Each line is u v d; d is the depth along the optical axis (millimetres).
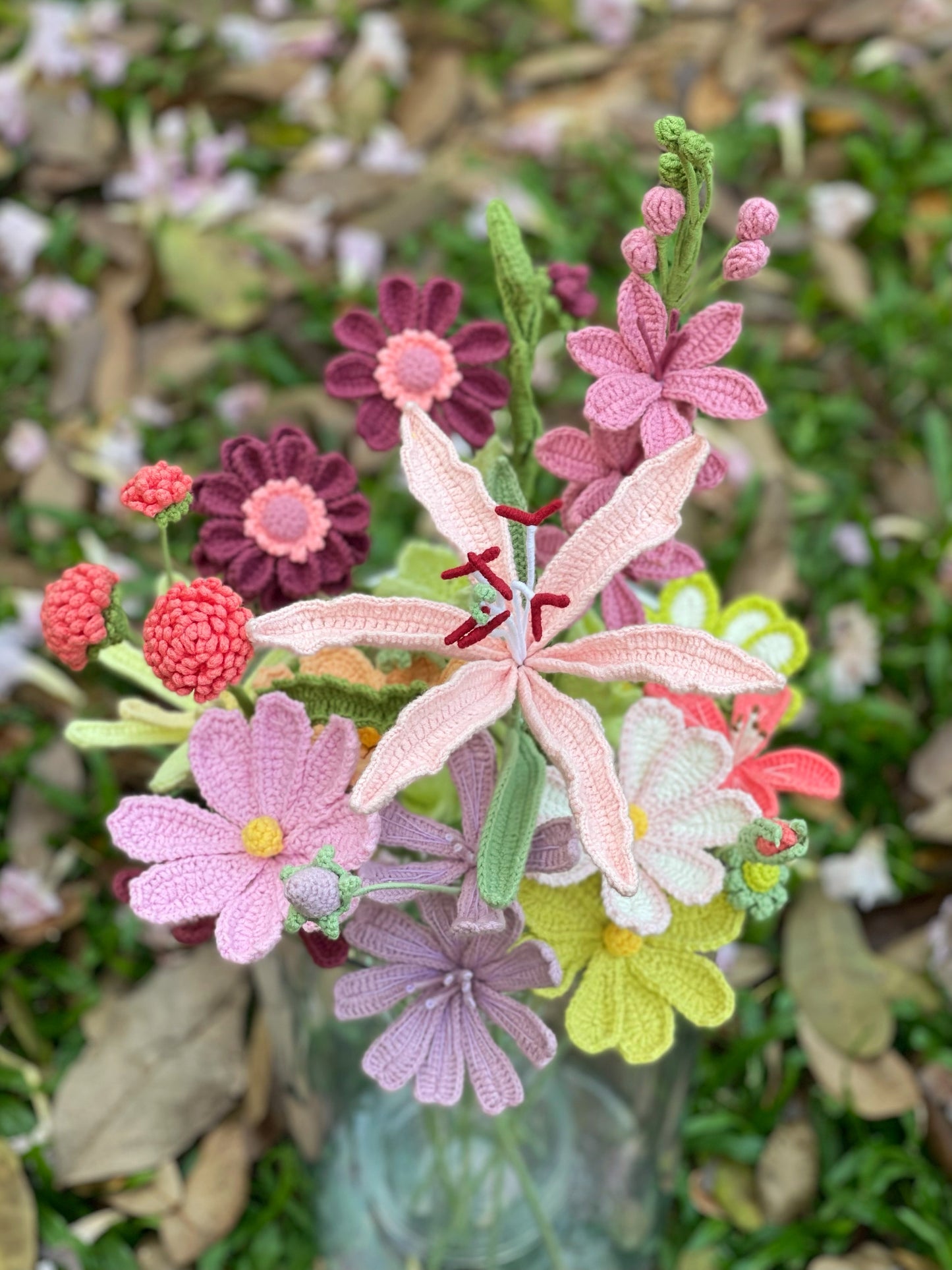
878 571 1059
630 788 454
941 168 1345
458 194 1320
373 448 490
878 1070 818
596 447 449
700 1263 781
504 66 1494
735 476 1113
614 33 1509
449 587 512
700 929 458
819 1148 811
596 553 396
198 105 1430
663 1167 718
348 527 473
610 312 1198
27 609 1024
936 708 1009
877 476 1172
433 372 481
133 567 1063
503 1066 438
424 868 421
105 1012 843
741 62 1454
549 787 440
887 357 1229
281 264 1240
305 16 1521
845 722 986
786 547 1028
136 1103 781
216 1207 778
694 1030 625
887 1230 783
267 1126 814
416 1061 436
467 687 388
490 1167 651
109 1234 771
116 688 1013
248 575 469
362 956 495
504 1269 697
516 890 394
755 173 1390
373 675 463
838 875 880
